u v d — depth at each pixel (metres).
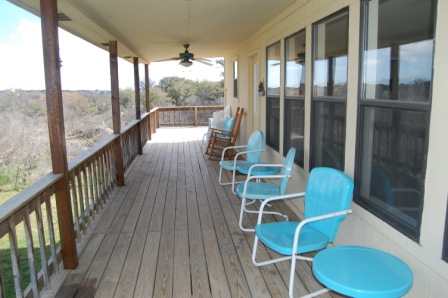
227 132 7.46
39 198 2.50
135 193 4.98
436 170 1.73
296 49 3.97
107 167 4.77
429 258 1.80
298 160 4.00
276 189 3.59
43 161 5.83
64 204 2.81
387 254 1.97
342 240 2.88
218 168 6.50
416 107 1.88
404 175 2.03
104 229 3.69
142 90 18.86
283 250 2.25
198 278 2.71
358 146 2.56
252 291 2.52
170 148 8.79
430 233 1.79
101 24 4.49
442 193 1.70
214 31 5.55
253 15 4.47
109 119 10.88
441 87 1.68
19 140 5.96
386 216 2.22
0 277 2.02
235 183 5.37
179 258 3.03
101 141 4.61
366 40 2.45
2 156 5.77
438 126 1.71
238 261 2.96
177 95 20.78
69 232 2.83
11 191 5.10
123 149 5.99
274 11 4.25
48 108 2.71
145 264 2.93
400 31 2.04
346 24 2.74
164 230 3.64
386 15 2.19
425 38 1.81
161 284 2.63
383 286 1.66
